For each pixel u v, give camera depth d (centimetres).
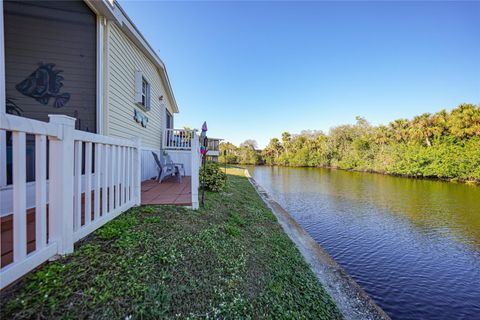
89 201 204
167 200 371
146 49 554
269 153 4856
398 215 978
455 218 944
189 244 254
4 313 119
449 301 414
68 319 125
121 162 275
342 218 919
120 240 215
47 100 319
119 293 154
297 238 536
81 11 343
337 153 3666
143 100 604
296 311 234
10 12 285
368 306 296
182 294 180
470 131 1911
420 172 2219
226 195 690
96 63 365
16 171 129
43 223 150
